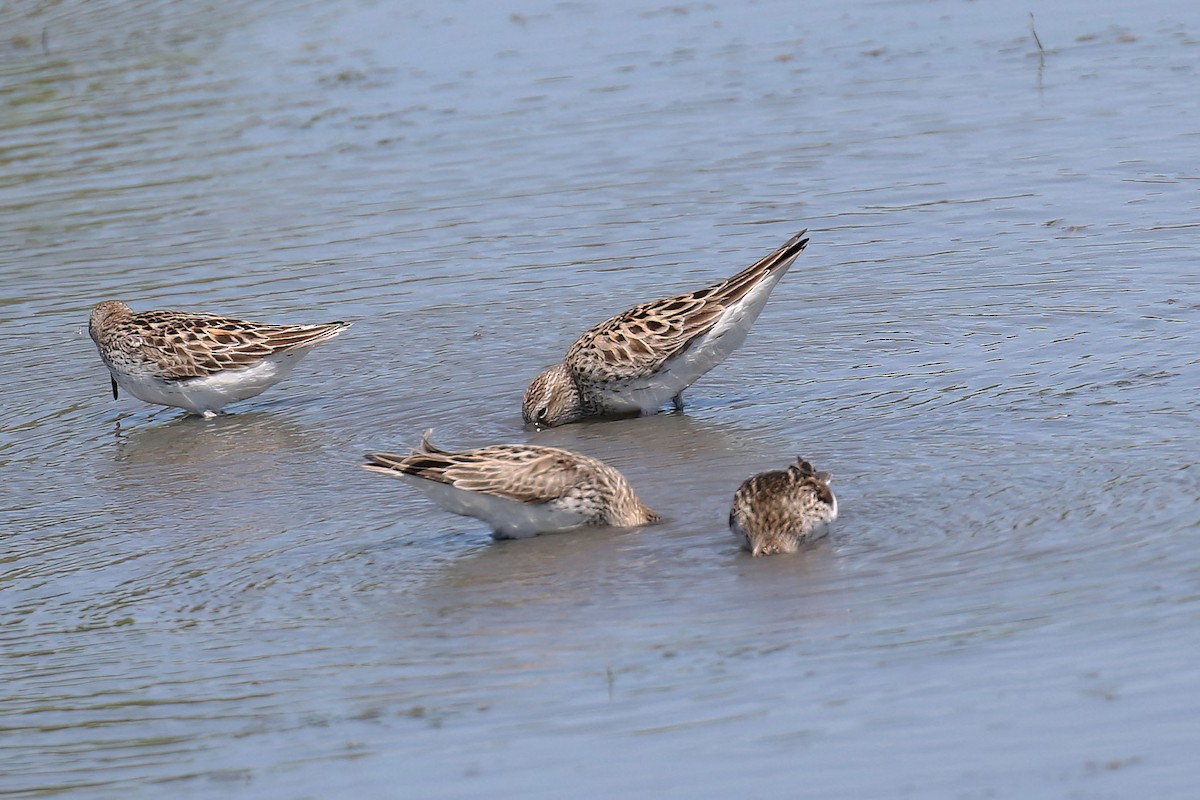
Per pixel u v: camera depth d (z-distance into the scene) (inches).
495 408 686.5
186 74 1301.7
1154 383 614.2
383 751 384.2
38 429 709.9
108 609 500.4
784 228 890.1
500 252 889.5
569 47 1306.6
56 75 1318.9
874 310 759.7
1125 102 1046.4
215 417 711.7
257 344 709.9
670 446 621.6
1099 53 1167.0
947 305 753.6
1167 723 358.6
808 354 714.8
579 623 453.7
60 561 547.8
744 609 449.7
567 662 426.0
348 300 835.4
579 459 533.3
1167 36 1194.6
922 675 394.0
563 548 520.4
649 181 985.5
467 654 439.2
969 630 417.1
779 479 508.1
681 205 940.0
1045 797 334.3
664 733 378.0
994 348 687.7
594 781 358.6
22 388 764.0
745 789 348.8
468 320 795.4
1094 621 413.7
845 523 511.5
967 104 1080.8
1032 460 547.2
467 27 1393.9
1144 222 834.2
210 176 1056.2
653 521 539.8
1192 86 1064.8
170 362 704.4
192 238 949.2
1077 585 438.0
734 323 661.9
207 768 383.9
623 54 1273.4
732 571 482.9
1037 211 872.3
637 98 1153.4
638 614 455.5
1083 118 1024.2
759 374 700.0
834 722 374.9
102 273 901.8
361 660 442.3
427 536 545.6
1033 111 1050.1
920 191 927.0
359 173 1041.5
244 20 1467.8
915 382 657.6
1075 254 799.7
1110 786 336.2
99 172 1074.1
